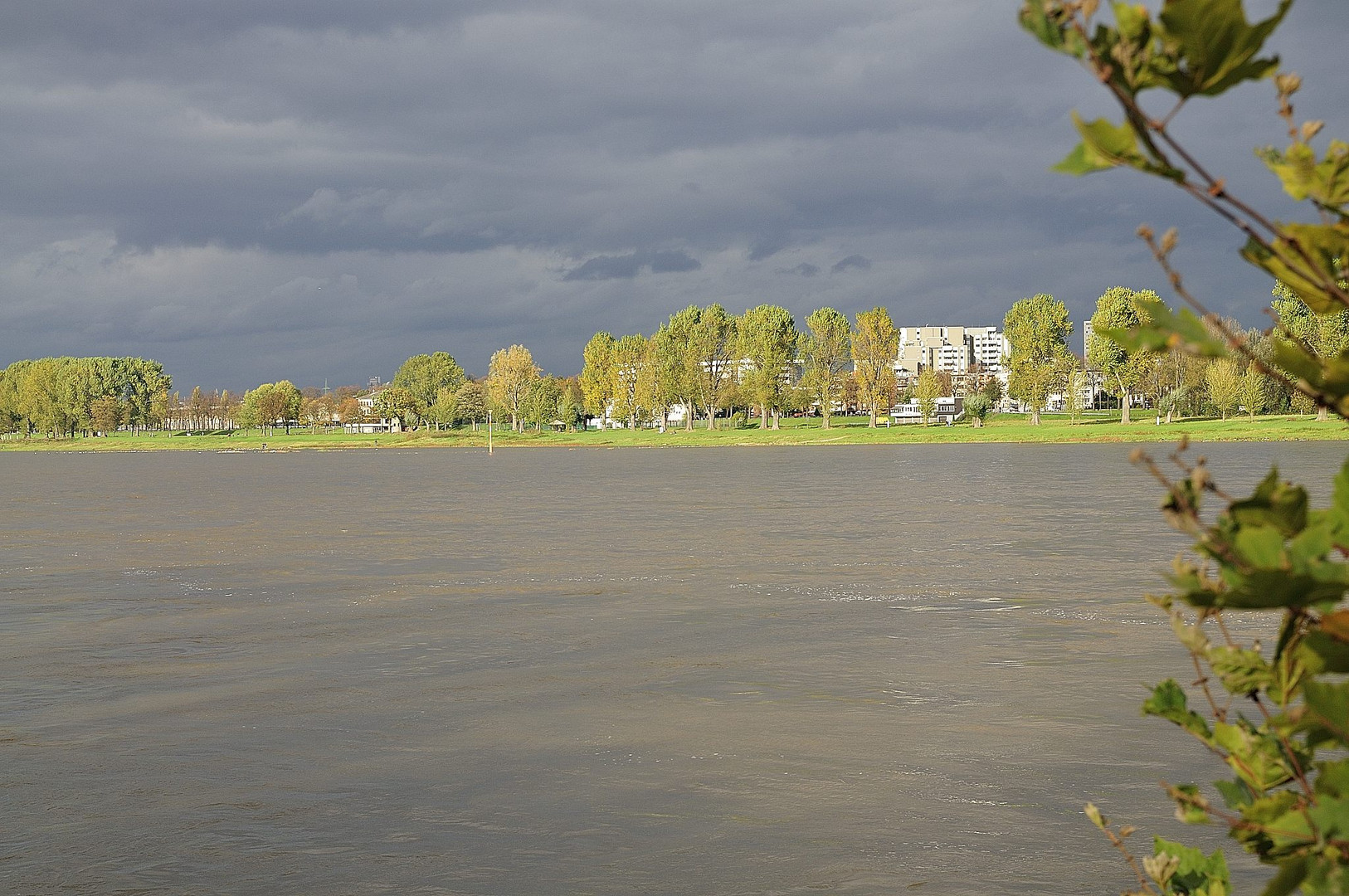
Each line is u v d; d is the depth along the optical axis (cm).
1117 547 3353
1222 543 212
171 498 6894
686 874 982
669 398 19025
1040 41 193
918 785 1202
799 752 1323
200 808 1168
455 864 1013
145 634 2170
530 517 4884
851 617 2223
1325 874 209
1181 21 180
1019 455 11212
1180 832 1052
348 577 2952
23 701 1641
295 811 1155
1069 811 1116
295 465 13200
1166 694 286
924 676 1703
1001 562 3022
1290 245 215
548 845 1053
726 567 3006
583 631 2120
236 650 2002
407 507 5688
